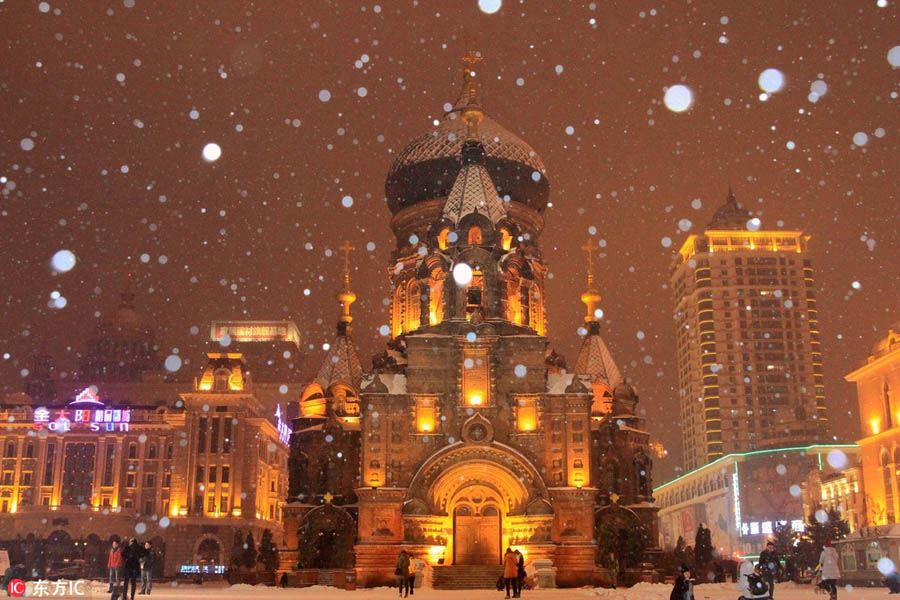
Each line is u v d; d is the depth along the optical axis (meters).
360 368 96.25
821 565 43.50
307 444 88.62
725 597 55.09
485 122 99.94
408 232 98.75
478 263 83.81
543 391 80.12
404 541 76.06
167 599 52.03
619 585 77.50
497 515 78.88
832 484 149.00
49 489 168.50
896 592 56.25
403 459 78.94
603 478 85.56
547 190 101.19
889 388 121.06
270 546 86.81
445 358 81.19
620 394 92.19
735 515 182.25
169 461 170.88
